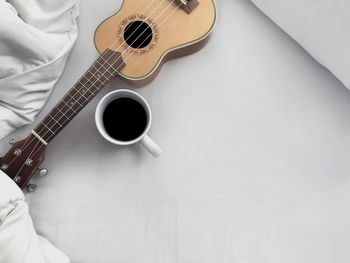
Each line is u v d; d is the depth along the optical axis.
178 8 0.87
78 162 0.89
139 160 0.89
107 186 0.89
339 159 0.90
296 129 0.91
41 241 0.84
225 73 0.92
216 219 0.88
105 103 0.83
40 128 0.82
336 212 0.89
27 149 0.82
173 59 0.92
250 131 0.91
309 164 0.90
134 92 0.82
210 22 0.87
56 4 0.86
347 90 0.92
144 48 0.85
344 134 0.91
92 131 0.90
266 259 0.87
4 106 0.85
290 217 0.88
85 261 0.86
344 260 0.87
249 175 0.89
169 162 0.89
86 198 0.88
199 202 0.88
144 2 0.87
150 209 0.88
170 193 0.88
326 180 0.89
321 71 0.93
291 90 0.92
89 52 0.92
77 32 0.92
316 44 0.85
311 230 0.88
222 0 0.94
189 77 0.92
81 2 0.93
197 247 0.87
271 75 0.92
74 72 0.92
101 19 0.93
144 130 0.82
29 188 0.87
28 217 0.80
